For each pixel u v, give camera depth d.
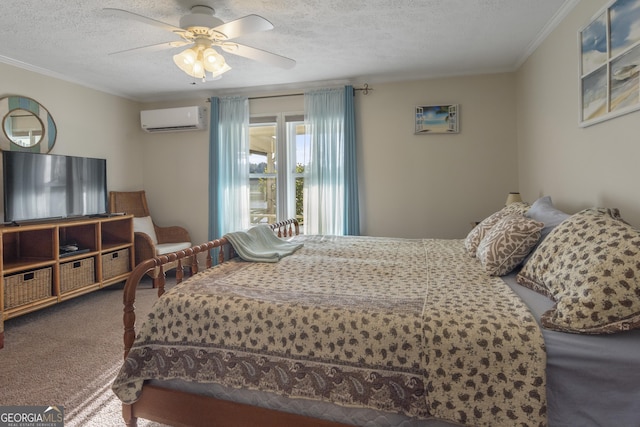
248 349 1.37
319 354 1.29
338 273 1.87
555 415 1.08
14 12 2.36
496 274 1.80
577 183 2.33
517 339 1.13
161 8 2.30
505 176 3.67
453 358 1.16
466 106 3.72
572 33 2.35
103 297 3.58
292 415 1.32
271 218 4.45
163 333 1.48
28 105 3.37
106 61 3.28
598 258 1.23
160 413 1.49
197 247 1.96
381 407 1.21
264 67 3.52
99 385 1.98
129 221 3.91
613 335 1.12
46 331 2.72
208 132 4.46
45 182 3.26
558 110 2.59
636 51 1.69
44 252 3.09
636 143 1.73
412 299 1.42
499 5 2.35
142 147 4.69
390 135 3.91
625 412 1.03
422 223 3.88
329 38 2.84
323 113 3.98
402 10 2.40
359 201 4.01
